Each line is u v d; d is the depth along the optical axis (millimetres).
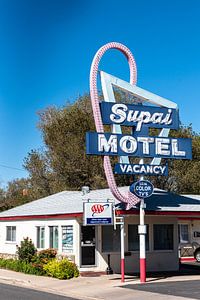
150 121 22266
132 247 25547
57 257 25922
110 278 23047
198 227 35344
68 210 25391
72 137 44812
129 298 17188
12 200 56125
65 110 47531
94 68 21562
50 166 47938
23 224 30344
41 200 34375
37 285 21641
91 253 24828
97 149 20922
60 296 18406
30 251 27438
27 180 52188
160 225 26422
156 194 26859
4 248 32656
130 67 23047
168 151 22344
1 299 17375
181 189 44969
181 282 21062
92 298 17844
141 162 21953
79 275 24016
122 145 21406
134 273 25156
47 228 27453
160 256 26188
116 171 21328
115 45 22328
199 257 32781
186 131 45375
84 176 44688
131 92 22359
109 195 26625
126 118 21766
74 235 24656
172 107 22984
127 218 25594
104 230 25109
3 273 25969
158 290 18609
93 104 21344
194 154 45094
